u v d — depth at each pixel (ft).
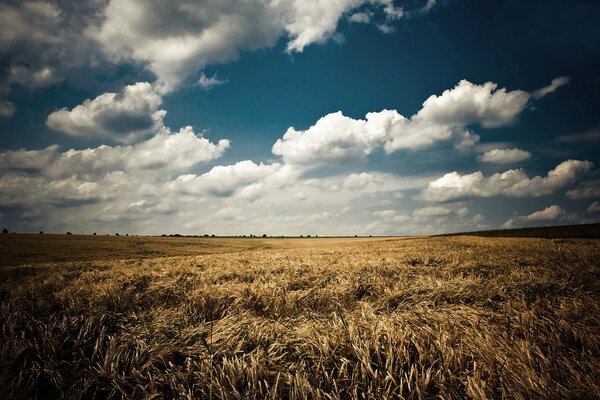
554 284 21.29
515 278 23.88
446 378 9.05
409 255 46.09
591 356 9.98
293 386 8.83
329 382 9.07
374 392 8.66
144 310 17.69
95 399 9.82
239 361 10.18
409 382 8.55
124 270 35.78
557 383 8.24
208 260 48.75
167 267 38.52
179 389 9.19
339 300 20.01
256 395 8.69
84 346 12.25
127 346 11.61
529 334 11.76
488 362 9.59
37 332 13.11
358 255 50.85
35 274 39.73
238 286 21.81
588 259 32.96
